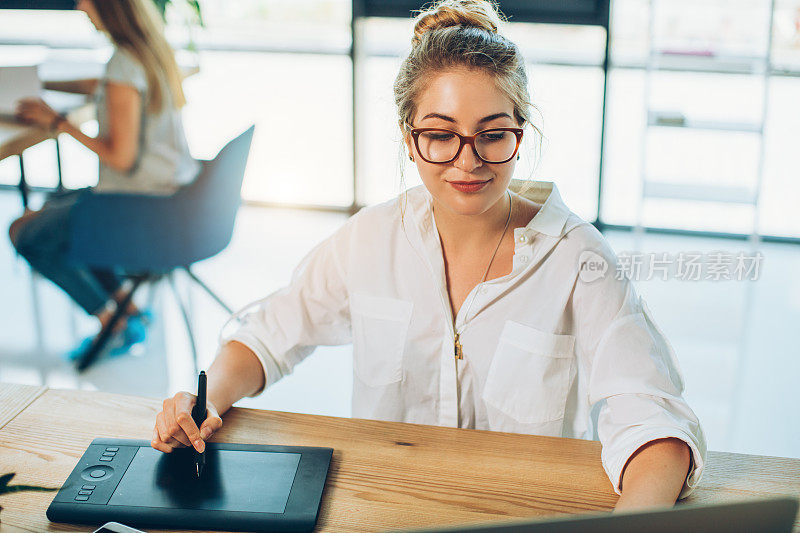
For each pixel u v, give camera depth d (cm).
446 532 53
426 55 98
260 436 103
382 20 370
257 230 387
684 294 320
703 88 366
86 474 92
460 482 94
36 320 299
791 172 375
